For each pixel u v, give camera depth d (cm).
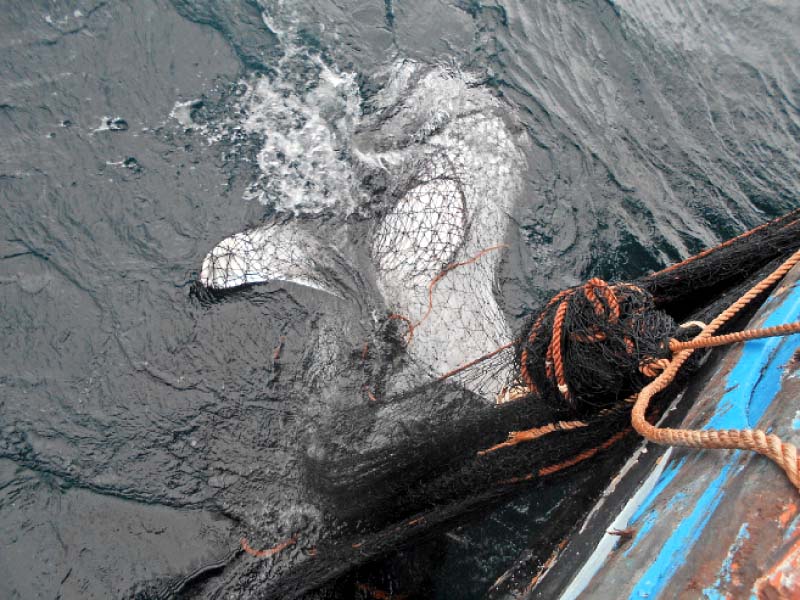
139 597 236
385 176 290
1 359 256
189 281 274
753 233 196
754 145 331
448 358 259
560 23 348
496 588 191
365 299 275
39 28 297
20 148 281
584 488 184
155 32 306
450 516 200
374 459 226
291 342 272
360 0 331
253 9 318
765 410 140
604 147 318
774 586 105
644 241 302
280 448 257
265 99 304
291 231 282
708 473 138
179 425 259
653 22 360
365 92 310
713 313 174
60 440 252
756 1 378
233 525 248
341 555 221
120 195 281
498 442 189
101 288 269
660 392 164
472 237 281
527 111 318
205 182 288
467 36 332
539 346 167
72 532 242
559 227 297
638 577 130
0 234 269
